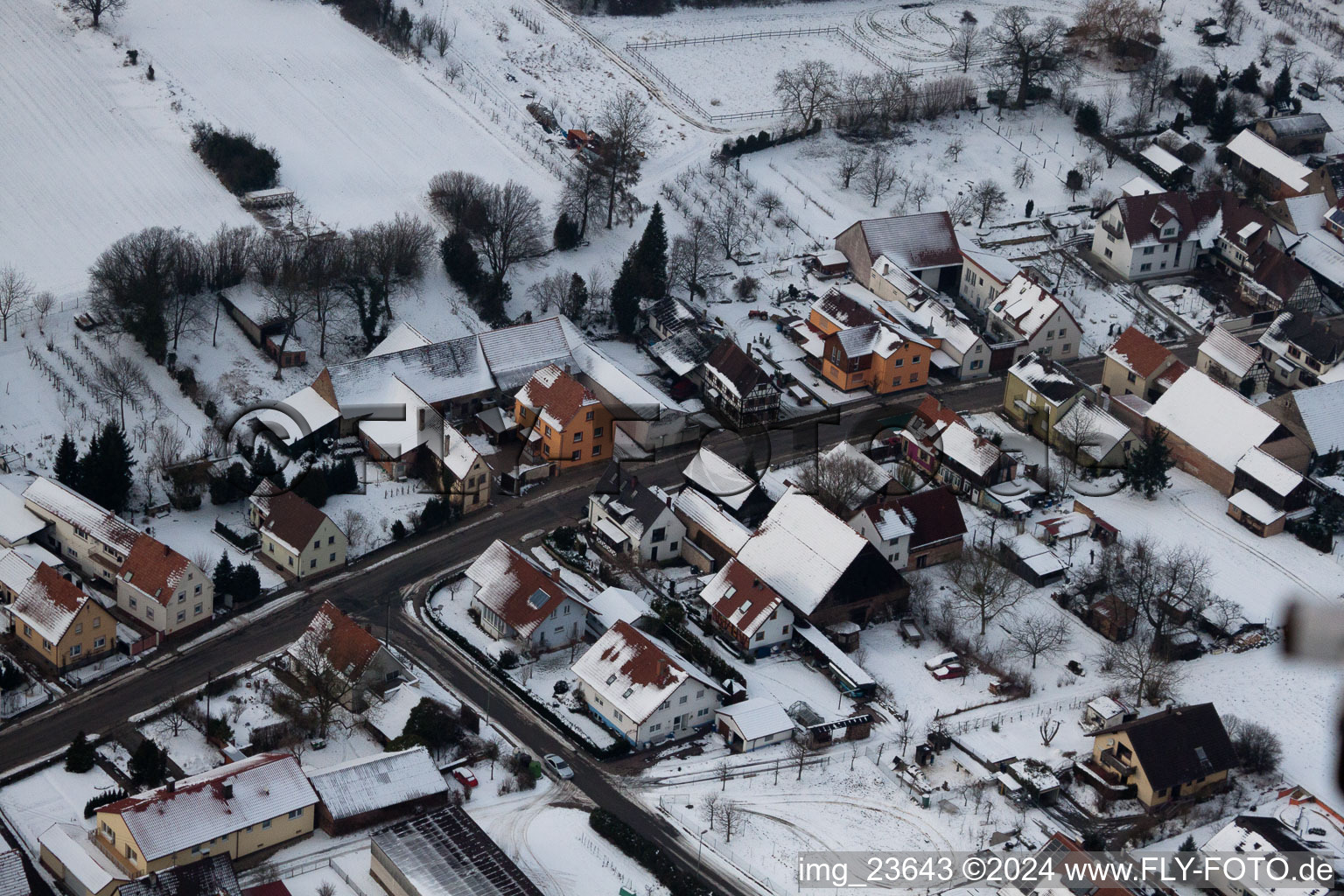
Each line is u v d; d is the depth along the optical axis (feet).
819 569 523.70
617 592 527.81
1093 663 518.37
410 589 534.37
